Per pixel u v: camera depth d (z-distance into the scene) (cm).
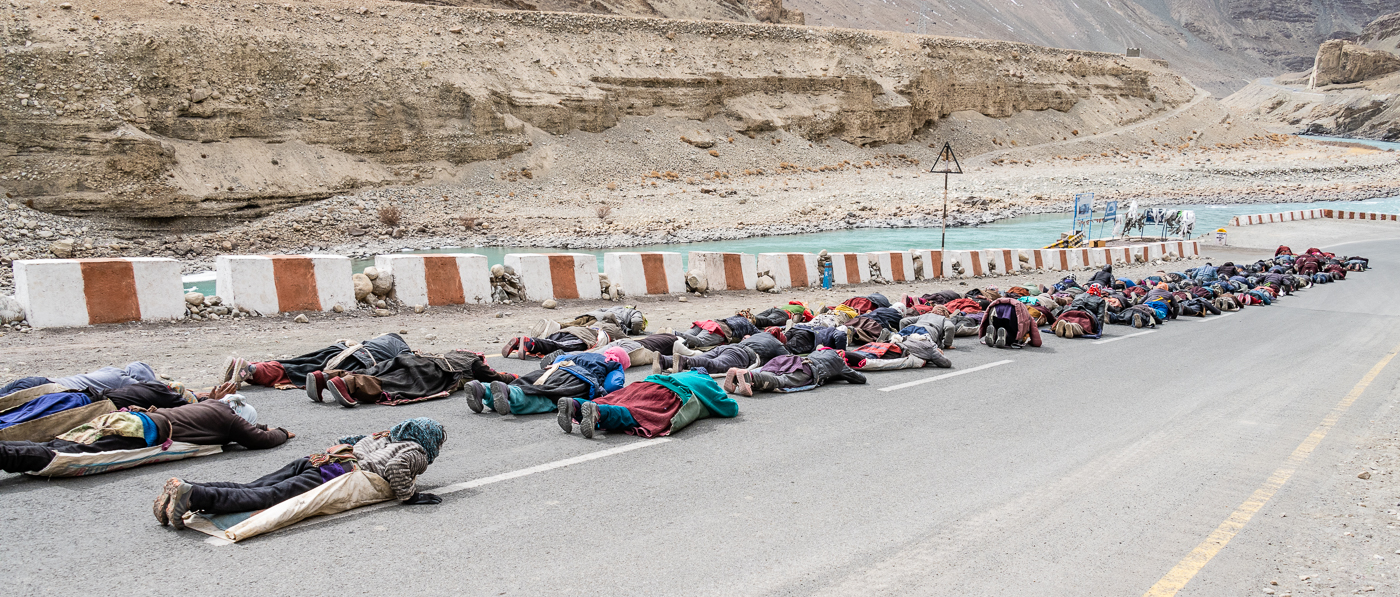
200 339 1002
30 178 3262
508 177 5044
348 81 4603
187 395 640
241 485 470
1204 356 1186
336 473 501
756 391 868
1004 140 8875
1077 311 1355
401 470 498
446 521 483
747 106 6975
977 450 680
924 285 2077
